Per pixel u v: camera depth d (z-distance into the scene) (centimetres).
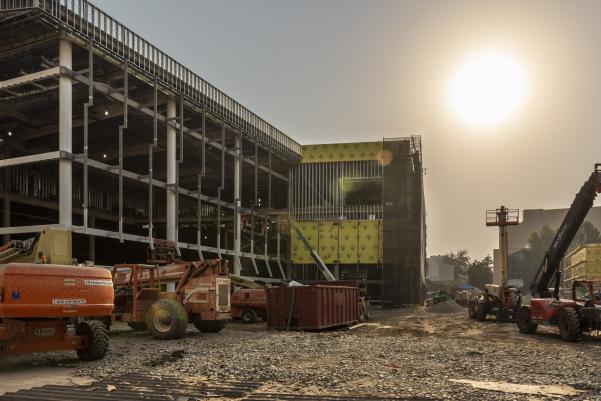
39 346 1198
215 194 5316
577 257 5262
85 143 2736
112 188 4356
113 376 1116
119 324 2612
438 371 1179
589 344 1809
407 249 4875
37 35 2691
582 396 936
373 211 5038
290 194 5166
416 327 2567
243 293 2775
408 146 5044
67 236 1419
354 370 1184
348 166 5112
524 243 12394
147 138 3806
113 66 3028
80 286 1246
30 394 952
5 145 3434
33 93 2895
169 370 1183
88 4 2722
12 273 1137
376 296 5044
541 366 1252
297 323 2269
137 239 3047
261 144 4459
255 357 1377
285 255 5056
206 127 4072
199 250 3644
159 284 2122
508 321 2955
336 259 4956
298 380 1073
